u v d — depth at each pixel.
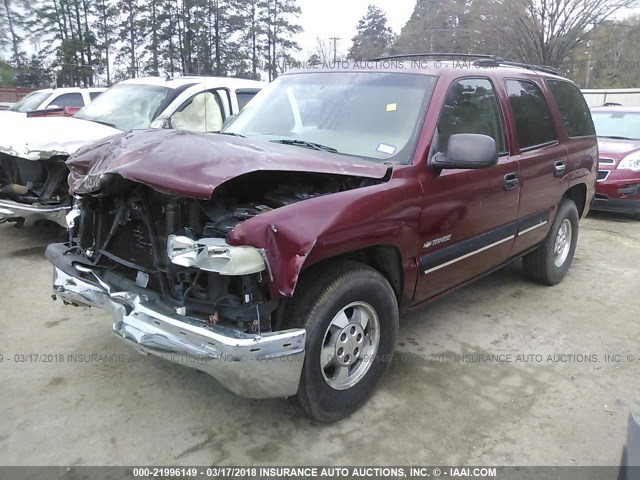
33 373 3.64
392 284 3.52
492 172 4.08
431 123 3.58
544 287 5.65
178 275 2.88
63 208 5.79
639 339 4.48
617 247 7.35
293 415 3.29
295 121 4.00
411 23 38.62
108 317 4.51
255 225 2.59
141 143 3.21
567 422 3.32
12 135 5.89
